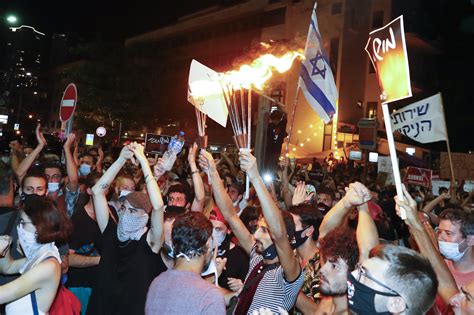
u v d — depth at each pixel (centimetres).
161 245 398
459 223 356
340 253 287
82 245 501
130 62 3394
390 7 2938
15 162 753
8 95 4462
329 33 3081
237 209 705
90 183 522
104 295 393
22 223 324
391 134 334
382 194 1112
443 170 2048
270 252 352
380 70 346
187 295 279
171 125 3531
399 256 216
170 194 535
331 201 741
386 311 211
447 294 300
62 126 802
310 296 369
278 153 543
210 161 446
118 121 3328
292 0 3347
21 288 297
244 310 343
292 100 3095
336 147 2931
